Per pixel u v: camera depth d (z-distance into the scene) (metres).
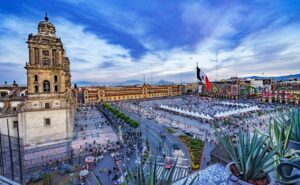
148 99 170.12
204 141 47.69
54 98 46.81
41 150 41.59
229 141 8.45
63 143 46.22
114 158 37.03
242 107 87.69
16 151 36.59
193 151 40.47
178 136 53.00
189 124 68.19
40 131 44.31
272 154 6.91
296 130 8.02
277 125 8.60
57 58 48.00
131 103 139.62
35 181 29.06
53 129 45.94
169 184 6.88
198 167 32.84
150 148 42.69
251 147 7.36
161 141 48.38
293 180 6.25
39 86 45.31
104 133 57.28
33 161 36.06
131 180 7.14
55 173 31.56
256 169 6.95
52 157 38.25
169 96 193.38
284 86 124.88
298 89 110.81
